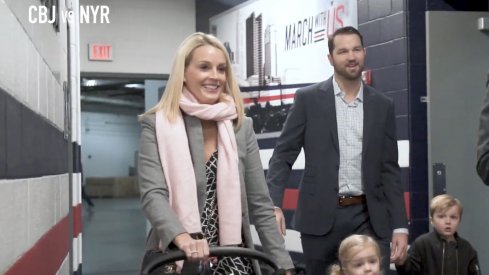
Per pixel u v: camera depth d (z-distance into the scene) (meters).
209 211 2.18
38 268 2.59
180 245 1.93
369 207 3.28
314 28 5.95
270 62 6.71
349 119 3.33
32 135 2.49
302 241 3.44
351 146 3.31
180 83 2.17
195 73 2.17
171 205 2.13
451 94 4.70
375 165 3.30
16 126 2.08
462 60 4.73
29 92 2.43
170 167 2.13
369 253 2.92
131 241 10.93
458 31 4.73
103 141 29.69
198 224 2.11
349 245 2.95
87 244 10.56
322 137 3.34
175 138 2.13
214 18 7.92
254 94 7.01
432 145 4.65
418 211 4.71
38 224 2.63
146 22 8.27
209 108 2.14
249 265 2.14
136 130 30.58
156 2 8.30
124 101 24.72
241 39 7.29
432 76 4.68
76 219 5.61
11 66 2.01
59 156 3.75
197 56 2.17
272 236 2.24
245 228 2.21
